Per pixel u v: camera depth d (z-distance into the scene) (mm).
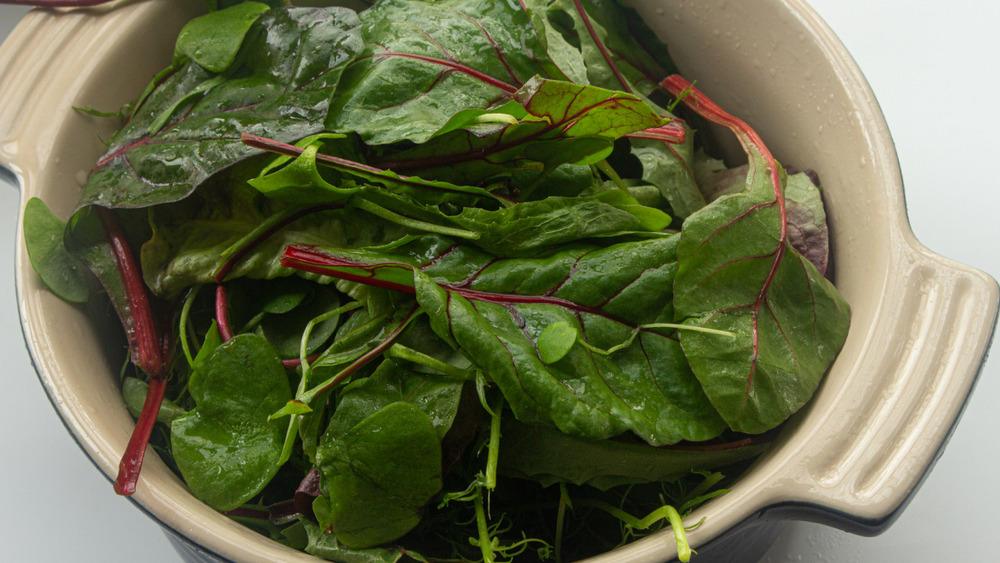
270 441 459
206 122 479
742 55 528
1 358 611
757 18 517
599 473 457
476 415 451
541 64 481
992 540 547
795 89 514
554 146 467
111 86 512
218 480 455
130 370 502
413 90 472
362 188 457
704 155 546
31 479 584
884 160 481
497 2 484
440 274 454
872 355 451
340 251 451
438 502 459
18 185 489
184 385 494
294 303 473
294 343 474
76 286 483
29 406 600
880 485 431
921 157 634
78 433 452
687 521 437
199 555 466
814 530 548
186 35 497
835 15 677
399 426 442
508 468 457
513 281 455
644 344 457
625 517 459
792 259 473
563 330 445
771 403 456
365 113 469
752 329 458
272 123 470
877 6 674
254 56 488
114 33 511
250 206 479
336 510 444
